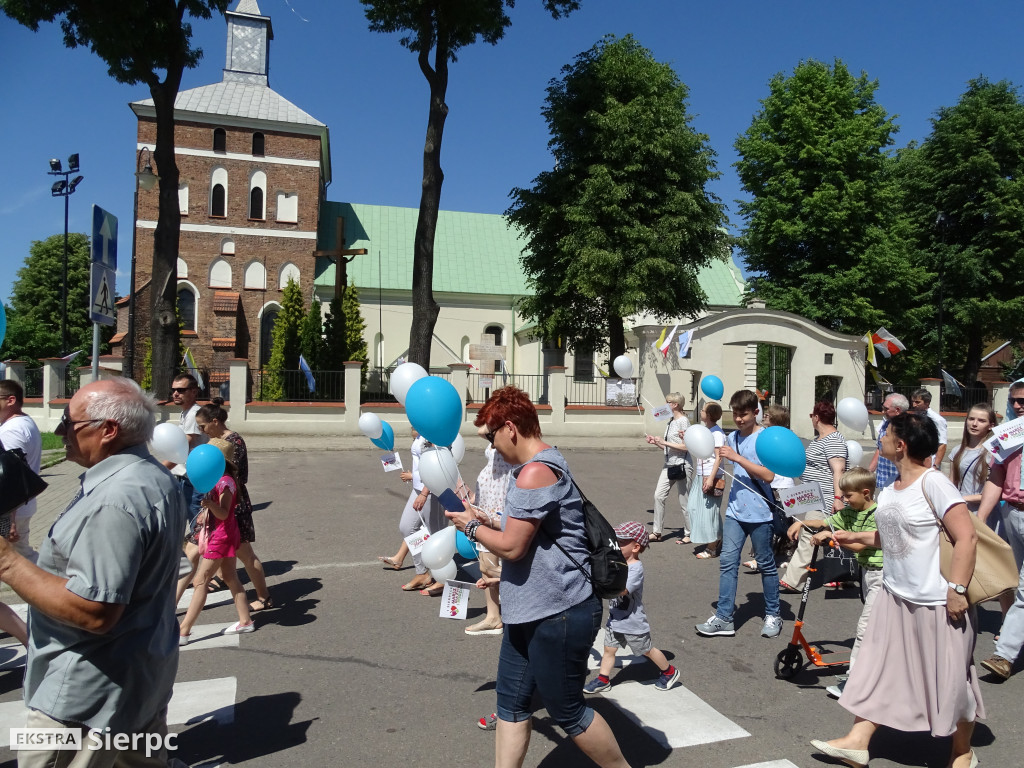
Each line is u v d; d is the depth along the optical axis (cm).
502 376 2327
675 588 702
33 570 227
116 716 243
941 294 2792
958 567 343
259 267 3322
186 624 529
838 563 661
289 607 618
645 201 2483
